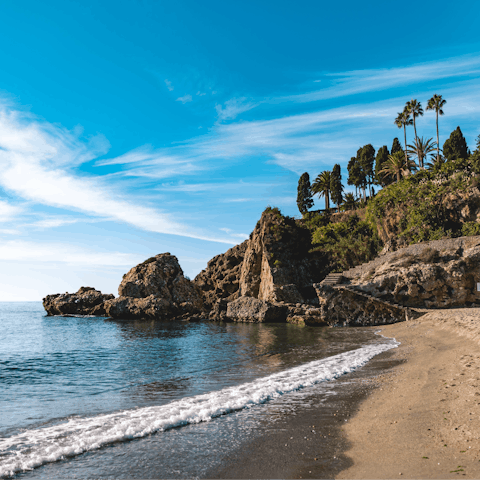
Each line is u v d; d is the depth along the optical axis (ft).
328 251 210.79
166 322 198.18
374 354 64.18
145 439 26.14
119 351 92.02
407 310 124.67
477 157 144.77
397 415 27.94
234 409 33.45
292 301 192.75
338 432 25.89
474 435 21.12
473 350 49.98
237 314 190.39
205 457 22.52
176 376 55.21
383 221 176.24
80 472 20.99
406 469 18.22
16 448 25.14
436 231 144.97
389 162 216.13
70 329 169.37
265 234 220.84
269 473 19.76
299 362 61.87
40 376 59.82
